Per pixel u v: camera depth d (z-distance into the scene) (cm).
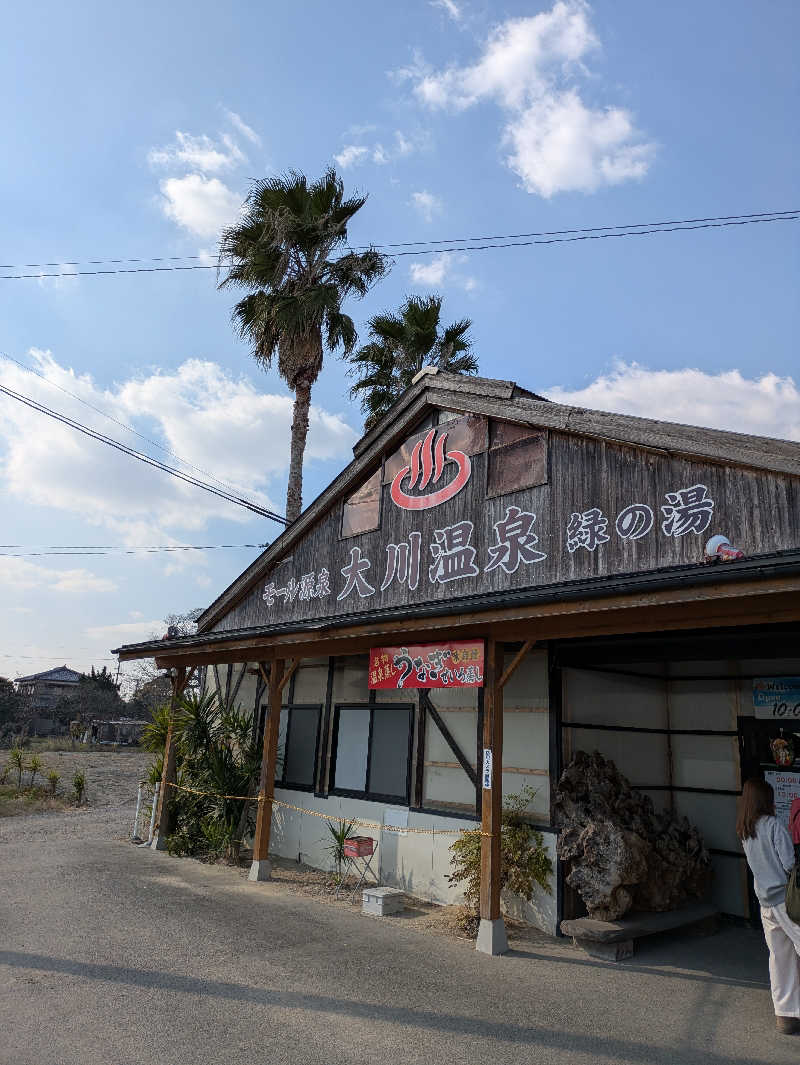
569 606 518
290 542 1088
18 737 3438
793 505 532
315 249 1573
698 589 441
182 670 1156
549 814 707
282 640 821
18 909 684
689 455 603
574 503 695
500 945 616
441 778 834
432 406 895
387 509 932
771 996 522
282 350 1591
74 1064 381
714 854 761
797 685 723
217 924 666
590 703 753
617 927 607
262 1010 467
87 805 1628
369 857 897
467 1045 426
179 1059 393
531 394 786
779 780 723
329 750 1010
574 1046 430
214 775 1043
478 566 780
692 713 811
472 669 666
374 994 504
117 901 734
